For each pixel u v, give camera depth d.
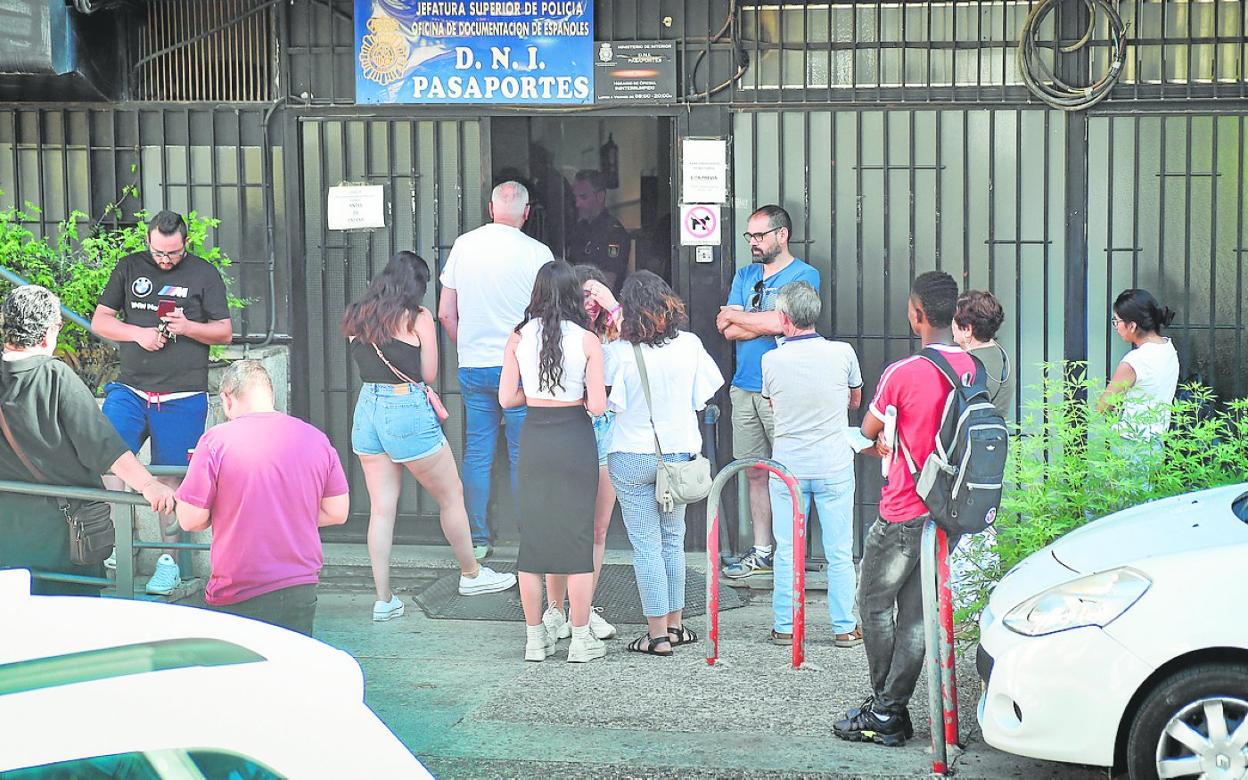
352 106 10.25
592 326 8.10
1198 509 6.26
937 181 10.04
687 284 10.19
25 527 6.61
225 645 2.87
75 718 2.51
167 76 10.35
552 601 8.48
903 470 6.30
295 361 10.52
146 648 2.83
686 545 10.45
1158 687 5.45
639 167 10.21
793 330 8.08
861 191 10.09
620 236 10.29
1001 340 10.11
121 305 9.06
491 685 7.46
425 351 8.70
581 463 7.63
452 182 10.34
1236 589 5.40
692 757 6.27
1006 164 10.01
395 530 10.57
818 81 10.02
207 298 9.07
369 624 8.85
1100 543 6.05
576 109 10.12
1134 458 7.38
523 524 7.75
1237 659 5.40
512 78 10.09
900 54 9.98
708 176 10.07
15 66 9.68
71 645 2.94
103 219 10.42
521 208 9.52
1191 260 9.94
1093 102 9.83
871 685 7.22
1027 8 9.85
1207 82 9.80
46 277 9.62
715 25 10.02
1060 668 5.55
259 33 10.28
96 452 6.55
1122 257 9.98
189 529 6.05
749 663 7.85
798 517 7.66
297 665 2.77
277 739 2.57
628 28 10.07
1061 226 10.02
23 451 6.56
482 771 6.09
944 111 9.99
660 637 8.08
